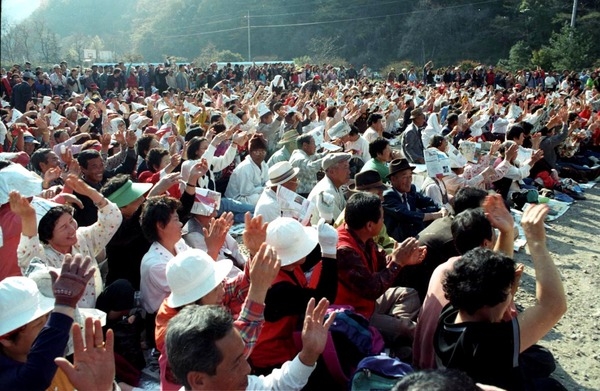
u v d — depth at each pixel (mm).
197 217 5164
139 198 4859
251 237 3662
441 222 4867
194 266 3264
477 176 7359
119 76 25172
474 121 12906
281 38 76750
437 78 34031
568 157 11398
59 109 14414
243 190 8242
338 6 74250
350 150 9820
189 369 2236
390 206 6039
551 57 43750
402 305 4531
